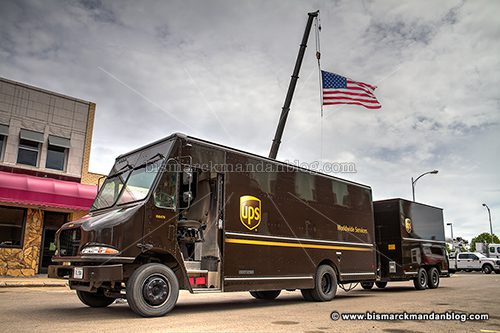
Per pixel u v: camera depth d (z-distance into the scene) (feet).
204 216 30.42
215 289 28.07
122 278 23.81
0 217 59.16
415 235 55.21
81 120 67.72
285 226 34.06
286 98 54.70
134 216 24.94
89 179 67.31
